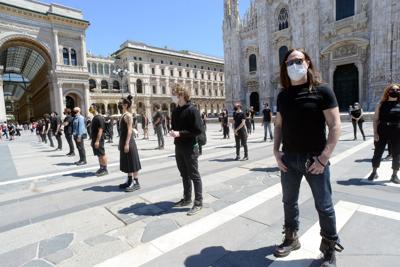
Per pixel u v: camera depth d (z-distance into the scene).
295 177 2.45
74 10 38.88
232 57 39.38
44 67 45.44
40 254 2.83
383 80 23.55
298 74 2.15
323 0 28.20
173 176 6.01
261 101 35.31
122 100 5.07
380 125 4.77
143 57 57.19
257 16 35.12
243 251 2.73
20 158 10.41
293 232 2.62
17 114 100.81
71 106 40.84
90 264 2.60
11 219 3.86
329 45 27.53
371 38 24.30
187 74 65.38
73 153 10.53
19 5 34.31
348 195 4.15
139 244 2.96
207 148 10.52
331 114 2.10
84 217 3.81
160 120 11.02
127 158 4.98
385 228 3.03
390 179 4.90
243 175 5.80
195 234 3.14
